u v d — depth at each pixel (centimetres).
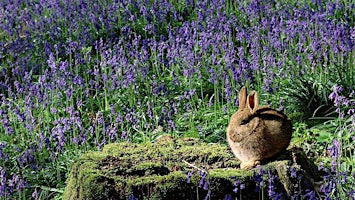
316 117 878
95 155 670
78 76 1013
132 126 898
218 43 1069
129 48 1170
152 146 701
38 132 942
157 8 1382
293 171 586
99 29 1320
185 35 1118
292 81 965
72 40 1302
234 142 617
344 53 984
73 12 1395
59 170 801
